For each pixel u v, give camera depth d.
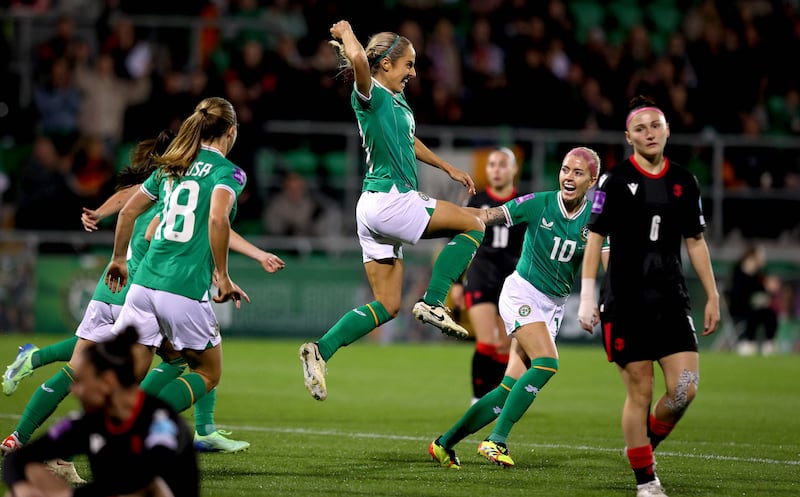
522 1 70.75
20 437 22.19
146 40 66.12
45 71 62.25
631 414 20.30
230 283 20.47
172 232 20.77
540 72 64.94
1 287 55.19
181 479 14.62
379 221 22.17
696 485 21.88
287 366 46.41
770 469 24.17
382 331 59.66
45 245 56.25
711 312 21.12
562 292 24.66
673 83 68.75
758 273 58.91
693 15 76.12
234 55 62.03
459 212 22.86
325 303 57.97
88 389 14.10
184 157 20.98
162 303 20.48
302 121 61.56
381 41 22.56
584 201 24.20
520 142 64.19
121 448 14.31
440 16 68.69
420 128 62.81
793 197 64.12
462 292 33.12
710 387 42.84
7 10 66.88
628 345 20.25
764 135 70.31
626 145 63.88
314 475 22.05
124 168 23.95
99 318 22.84
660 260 20.44
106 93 62.16
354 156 61.91
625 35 78.00
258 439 27.55
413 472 22.73
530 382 23.64
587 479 22.33
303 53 65.25
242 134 58.56
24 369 24.00
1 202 60.91
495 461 23.77
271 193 62.34
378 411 34.38
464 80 68.44
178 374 21.78
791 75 73.25
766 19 73.81
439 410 34.94
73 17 67.62
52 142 60.84
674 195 20.59
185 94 58.75
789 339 60.75
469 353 55.41
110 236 57.25
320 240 59.50
